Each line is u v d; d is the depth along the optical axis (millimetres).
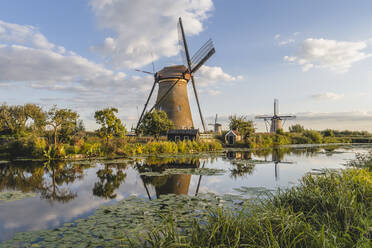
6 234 4449
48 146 18016
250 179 9852
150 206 5984
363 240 2875
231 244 3160
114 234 4242
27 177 10383
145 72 36594
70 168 12969
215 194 7270
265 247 2924
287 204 5148
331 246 2830
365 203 4672
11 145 18359
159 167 13430
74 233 4309
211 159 17750
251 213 4211
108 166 13781
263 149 29375
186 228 4383
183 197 6887
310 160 16891
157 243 3188
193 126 37438
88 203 6496
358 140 52844
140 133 27703
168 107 35281
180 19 33438
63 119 18578
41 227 4805
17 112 27016
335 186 5422
